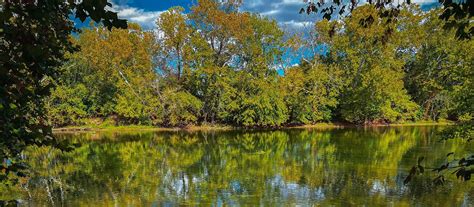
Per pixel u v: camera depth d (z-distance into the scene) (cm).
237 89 3825
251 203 1202
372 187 1355
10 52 277
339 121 4150
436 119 4219
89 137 2991
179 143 2638
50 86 308
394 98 3972
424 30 4216
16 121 275
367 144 2441
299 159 1944
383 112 3884
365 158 1917
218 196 1286
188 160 1967
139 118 3766
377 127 3719
